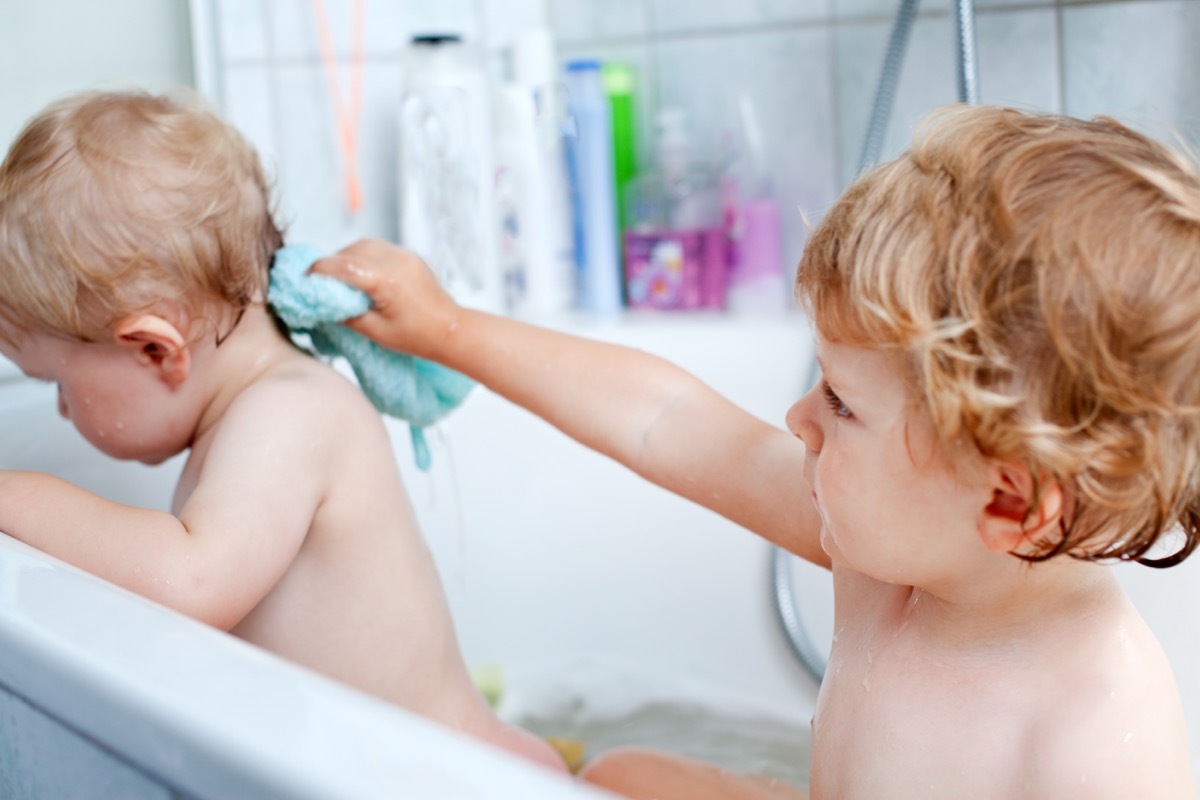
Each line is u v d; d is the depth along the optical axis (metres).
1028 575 0.57
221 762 0.40
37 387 1.10
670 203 1.56
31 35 1.37
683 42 1.56
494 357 0.82
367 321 0.83
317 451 0.81
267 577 0.76
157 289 0.80
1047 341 0.48
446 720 0.89
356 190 1.55
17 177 0.80
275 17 1.53
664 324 1.41
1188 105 1.33
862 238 0.54
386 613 0.86
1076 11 1.36
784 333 1.34
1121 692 0.54
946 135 0.55
